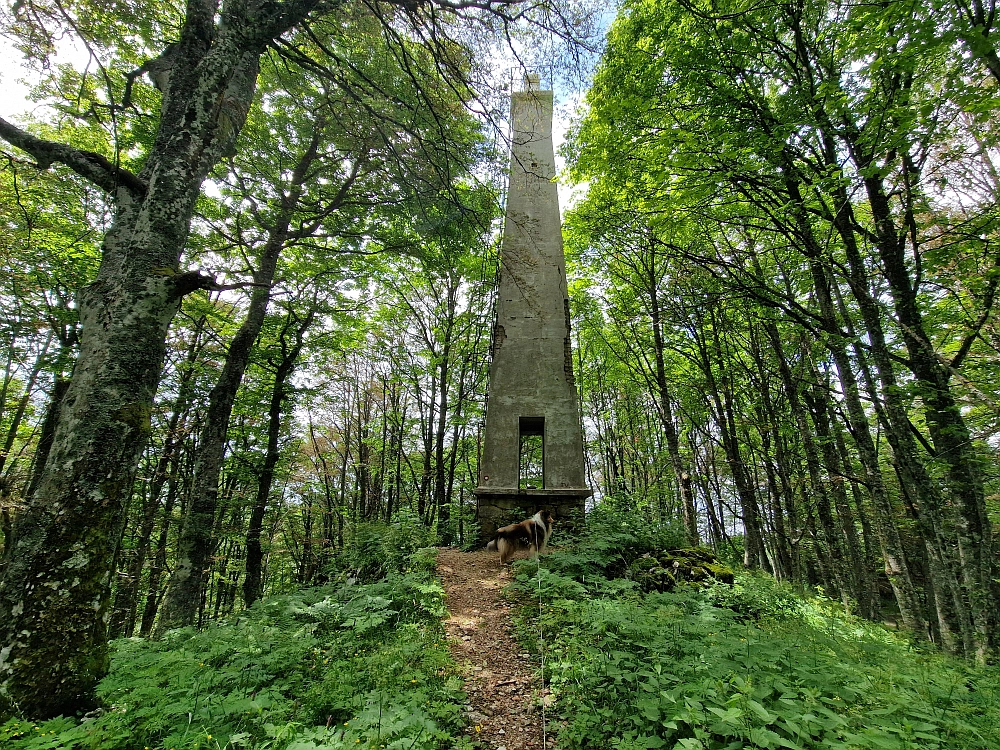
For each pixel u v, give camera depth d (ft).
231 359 32.60
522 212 39.63
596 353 65.51
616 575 24.09
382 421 73.61
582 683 12.50
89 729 8.42
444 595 20.84
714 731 8.33
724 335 46.06
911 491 24.22
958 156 23.36
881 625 24.71
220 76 14.78
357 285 46.83
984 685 12.57
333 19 22.76
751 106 23.48
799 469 49.78
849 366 26.61
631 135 27.73
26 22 18.93
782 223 27.30
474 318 59.36
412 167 22.89
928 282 24.27
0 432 42.80
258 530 36.47
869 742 7.95
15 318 31.09
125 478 11.85
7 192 23.91
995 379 22.25
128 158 30.17
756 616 20.48
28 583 10.24
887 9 16.31
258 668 12.51
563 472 33.17
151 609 45.88
